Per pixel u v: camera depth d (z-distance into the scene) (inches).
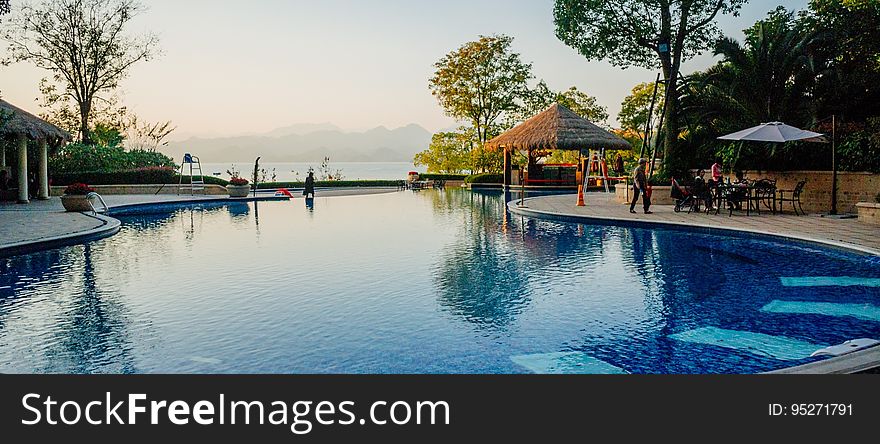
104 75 1483.8
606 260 432.8
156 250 496.4
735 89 799.1
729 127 825.5
